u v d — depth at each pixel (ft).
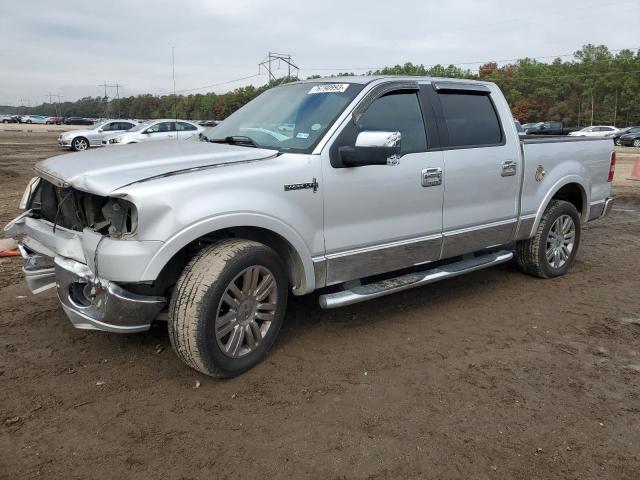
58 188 12.01
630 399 11.05
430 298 16.57
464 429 9.87
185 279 10.61
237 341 11.29
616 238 25.52
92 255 10.33
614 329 14.47
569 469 8.89
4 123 291.79
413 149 13.96
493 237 16.30
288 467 8.79
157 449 9.18
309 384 11.32
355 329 14.11
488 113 16.15
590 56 380.58
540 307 15.99
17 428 9.67
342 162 12.33
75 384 11.18
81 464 8.78
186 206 10.29
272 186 11.40
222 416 10.14
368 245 13.26
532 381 11.66
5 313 14.73
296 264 12.34
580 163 18.89
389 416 10.23
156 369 11.84
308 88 14.47
